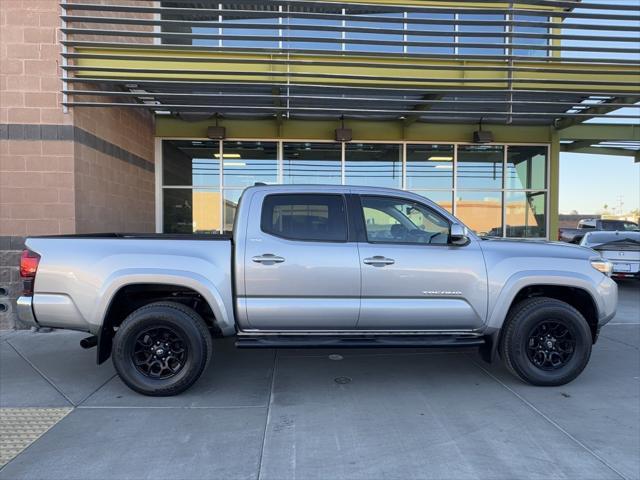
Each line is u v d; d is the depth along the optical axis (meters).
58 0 7.59
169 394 4.70
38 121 7.58
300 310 4.74
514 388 4.98
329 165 12.29
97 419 4.22
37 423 4.14
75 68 7.58
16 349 6.41
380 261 4.77
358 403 4.57
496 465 3.46
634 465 3.46
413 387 5.01
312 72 8.68
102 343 4.74
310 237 4.86
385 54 8.36
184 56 8.63
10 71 7.53
